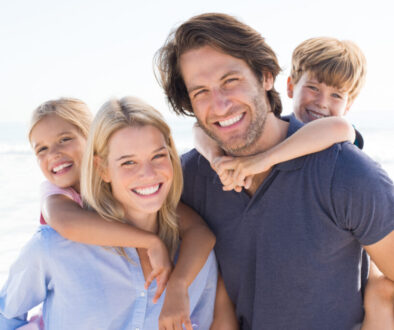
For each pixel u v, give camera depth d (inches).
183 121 1029.2
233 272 72.6
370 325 65.7
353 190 59.7
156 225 75.8
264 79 70.9
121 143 65.2
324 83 124.1
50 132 89.6
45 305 71.3
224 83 66.4
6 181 598.2
